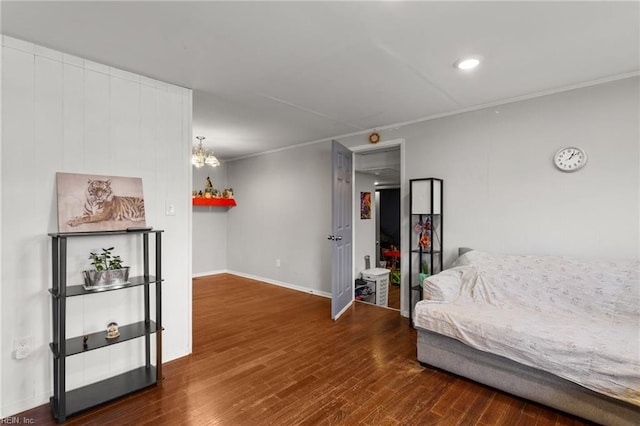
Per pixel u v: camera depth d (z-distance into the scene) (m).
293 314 4.00
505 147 3.13
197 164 4.42
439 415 2.01
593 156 2.68
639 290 2.28
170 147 2.74
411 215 3.59
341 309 4.07
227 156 6.30
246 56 2.27
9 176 2.01
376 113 3.55
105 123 2.38
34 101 2.09
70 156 2.23
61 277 1.94
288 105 3.30
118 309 2.45
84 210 2.24
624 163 2.55
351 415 2.00
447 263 3.52
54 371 2.07
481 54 2.24
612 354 1.80
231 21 1.85
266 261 5.84
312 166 5.05
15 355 2.01
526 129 3.01
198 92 2.95
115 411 2.03
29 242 2.07
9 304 2.00
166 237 2.72
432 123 3.64
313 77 2.63
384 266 7.51
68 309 2.22
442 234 3.54
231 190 6.39
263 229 5.89
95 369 2.34
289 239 5.41
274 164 5.67
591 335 2.01
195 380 2.42
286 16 1.80
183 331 2.83
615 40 2.05
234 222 6.55
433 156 3.64
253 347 3.02
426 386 2.34
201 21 1.85
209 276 6.36
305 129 4.26
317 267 4.98
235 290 5.22
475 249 3.31
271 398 2.19
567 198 2.80
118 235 2.45
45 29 1.93
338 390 2.29
